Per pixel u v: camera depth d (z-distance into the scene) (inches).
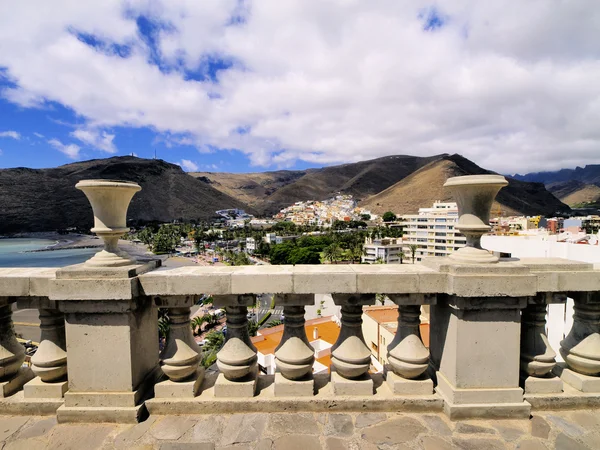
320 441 118.3
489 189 134.6
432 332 154.4
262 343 786.8
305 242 4552.2
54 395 137.5
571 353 147.1
